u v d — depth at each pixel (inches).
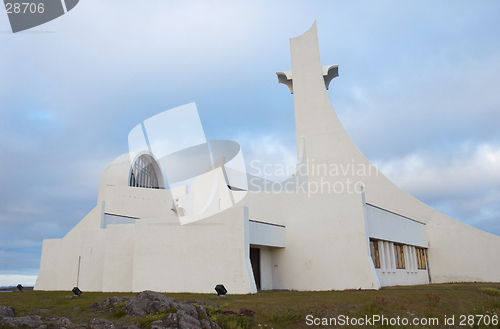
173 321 348.5
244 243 593.3
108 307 391.2
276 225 710.5
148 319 355.9
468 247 912.3
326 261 682.2
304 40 1059.3
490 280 879.1
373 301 447.8
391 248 779.4
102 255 770.2
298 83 1033.5
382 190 952.3
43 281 873.5
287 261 719.7
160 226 658.8
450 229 936.9
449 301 477.7
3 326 335.0
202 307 394.3
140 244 665.6
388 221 773.9
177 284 623.2
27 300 492.1
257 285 690.8
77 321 357.1
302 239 714.2
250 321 383.6
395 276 767.1
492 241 891.4
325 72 1045.8
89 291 746.8
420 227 930.7
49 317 366.6
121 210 967.6
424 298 484.1
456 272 914.1
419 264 909.2
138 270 655.8
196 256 621.6
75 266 848.3
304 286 690.8
